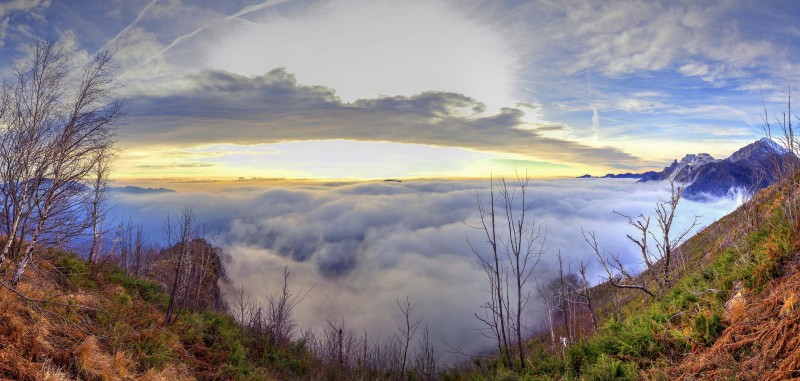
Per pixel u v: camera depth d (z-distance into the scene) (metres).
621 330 11.35
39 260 12.78
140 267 21.83
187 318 16.50
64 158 10.57
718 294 10.33
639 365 9.88
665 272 13.98
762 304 8.39
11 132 10.01
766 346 7.31
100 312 12.66
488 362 16.02
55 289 12.48
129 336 12.30
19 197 10.12
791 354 6.64
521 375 12.76
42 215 10.45
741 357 7.70
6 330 9.06
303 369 19.23
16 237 10.89
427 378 20.67
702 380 7.82
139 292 17.05
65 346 9.95
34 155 10.21
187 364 13.62
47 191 10.45
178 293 19.09
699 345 8.99
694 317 9.71
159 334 13.59
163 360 12.20
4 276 10.29
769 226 11.57
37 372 8.52
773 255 9.33
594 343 11.76
